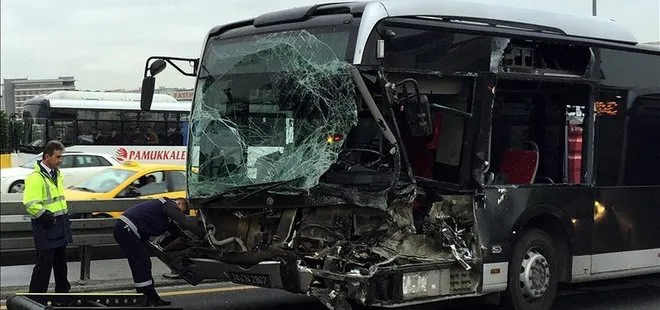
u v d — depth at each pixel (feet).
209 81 24.93
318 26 21.84
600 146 26.40
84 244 29.37
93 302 21.93
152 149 84.07
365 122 20.80
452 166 22.89
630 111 27.43
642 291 30.68
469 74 22.45
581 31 26.55
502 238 23.06
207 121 24.47
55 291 26.84
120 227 24.53
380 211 20.49
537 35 24.59
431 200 22.15
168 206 23.63
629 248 27.22
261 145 22.44
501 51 23.47
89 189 42.88
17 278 31.68
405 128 22.03
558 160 26.37
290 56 22.33
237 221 23.03
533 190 24.12
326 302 19.94
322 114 21.04
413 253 21.52
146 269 24.63
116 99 83.87
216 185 23.38
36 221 25.54
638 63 27.81
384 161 20.59
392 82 20.99
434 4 22.39
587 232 25.86
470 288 22.47
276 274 20.85
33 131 80.53
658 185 28.17
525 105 25.86
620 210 26.91
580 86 26.09
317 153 20.85
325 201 20.31
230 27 25.38
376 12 20.76
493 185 23.12
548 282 24.97
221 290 29.89
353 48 20.51
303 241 21.25
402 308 25.98
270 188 21.30
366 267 19.88
